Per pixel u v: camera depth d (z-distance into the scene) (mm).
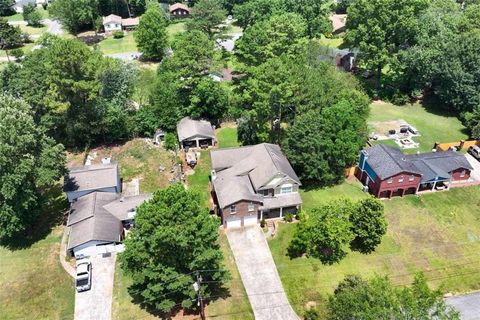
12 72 73750
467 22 88688
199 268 43781
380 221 50531
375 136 75750
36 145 54438
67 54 65625
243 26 129125
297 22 91375
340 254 52188
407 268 50875
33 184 53312
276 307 46250
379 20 86250
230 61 101938
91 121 71688
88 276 48250
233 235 55125
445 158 64562
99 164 64875
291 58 77562
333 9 144625
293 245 51719
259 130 70875
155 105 75312
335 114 62688
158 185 64688
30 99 69375
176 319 44719
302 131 61625
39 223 57781
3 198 51688
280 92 64938
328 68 72938
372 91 90375
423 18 88562
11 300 47188
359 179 65812
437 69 81375
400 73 91438
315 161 61031
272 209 57062
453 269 50875
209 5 111250
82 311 45688
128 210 55312
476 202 60719
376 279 38875
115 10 147000
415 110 86812
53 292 47906
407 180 59938
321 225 50281
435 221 57406
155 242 40469
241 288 48250
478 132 73312
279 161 59281
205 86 74312
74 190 57719
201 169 68125
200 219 43031
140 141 75500
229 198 54688
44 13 154500
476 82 78875
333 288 48219
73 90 67812
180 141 72000
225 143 75062
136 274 42500
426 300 34656
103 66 72312
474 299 47375
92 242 50562
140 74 81500
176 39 98750
